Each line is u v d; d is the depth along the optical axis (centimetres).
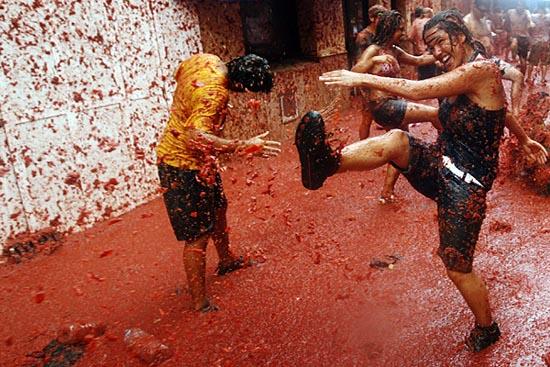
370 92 537
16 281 440
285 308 360
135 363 315
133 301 393
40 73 487
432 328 319
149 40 596
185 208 350
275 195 593
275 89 822
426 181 304
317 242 460
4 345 347
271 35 905
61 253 490
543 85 1118
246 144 321
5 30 458
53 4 491
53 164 506
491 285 360
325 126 277
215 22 709
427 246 427
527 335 301
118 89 562
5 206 473
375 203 536
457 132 285
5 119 465
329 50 930
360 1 1058
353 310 348
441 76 271
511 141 545
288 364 301
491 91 273
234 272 421
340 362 298
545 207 479
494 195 523
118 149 568
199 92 330
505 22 1380
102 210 555
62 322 371
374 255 423
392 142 296
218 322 351
